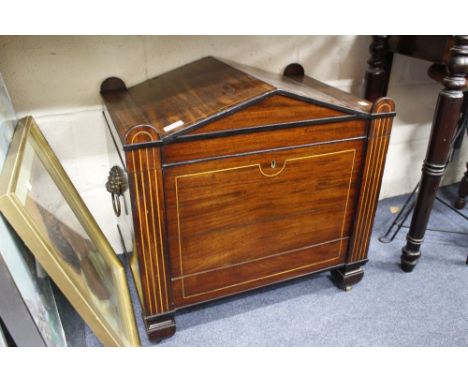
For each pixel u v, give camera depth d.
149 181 0.80
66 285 0.74
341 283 1.17
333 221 1.05
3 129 0.84
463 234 1.44
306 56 1.28
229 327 1.06
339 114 0.90
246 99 0.81
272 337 1.03
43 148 1.00
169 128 0.79
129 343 0.91
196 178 0.84
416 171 1.68
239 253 0.98
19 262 0.69
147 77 1.12
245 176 0.88
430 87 1.51
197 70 1.08
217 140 0.81
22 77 1.00
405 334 1.04
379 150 0.98
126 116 0.88
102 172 1.19
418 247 1.21
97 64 1.06
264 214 0.95
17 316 0.65
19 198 0.68
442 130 1.04
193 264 0.94
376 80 1.30
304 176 0.94
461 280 1.23
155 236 0.86
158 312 0.96
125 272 1.19
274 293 1.17
